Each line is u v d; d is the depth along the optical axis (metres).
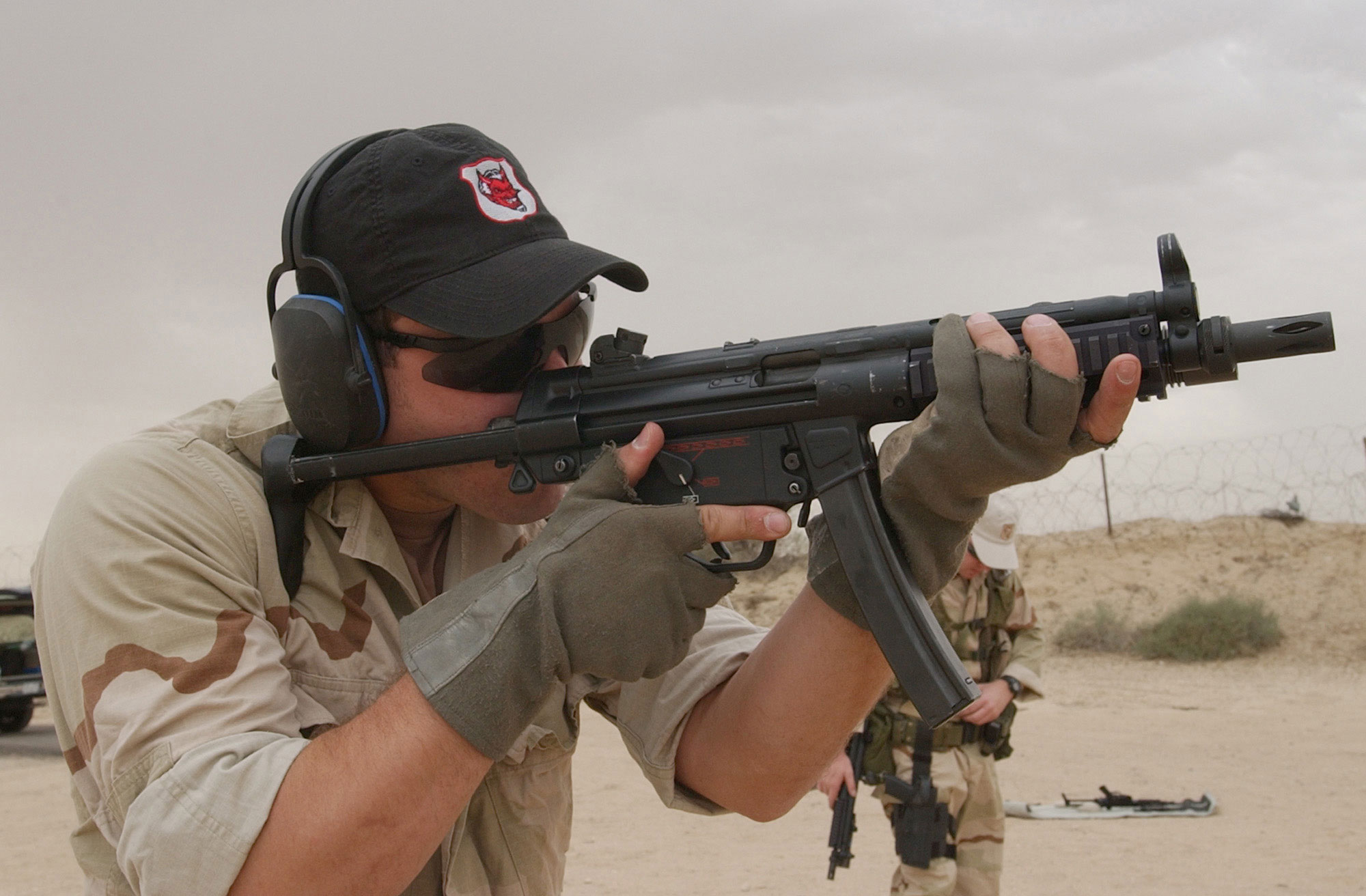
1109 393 1.58
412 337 1.86
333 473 1.84
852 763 5.05
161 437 1.85
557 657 1.59
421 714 1.56
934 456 1.62
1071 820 7.44
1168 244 1.62
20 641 13.38
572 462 1.87
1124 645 16.55
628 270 1.91
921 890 4.88
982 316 1.63
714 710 2.07
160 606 1.65
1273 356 1.60
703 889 6.04
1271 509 19.81
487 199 1.87
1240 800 7.95
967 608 5.32
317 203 1.89
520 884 1.96
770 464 1.79
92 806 1.77
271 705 1.66
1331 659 15.09
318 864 1.52
